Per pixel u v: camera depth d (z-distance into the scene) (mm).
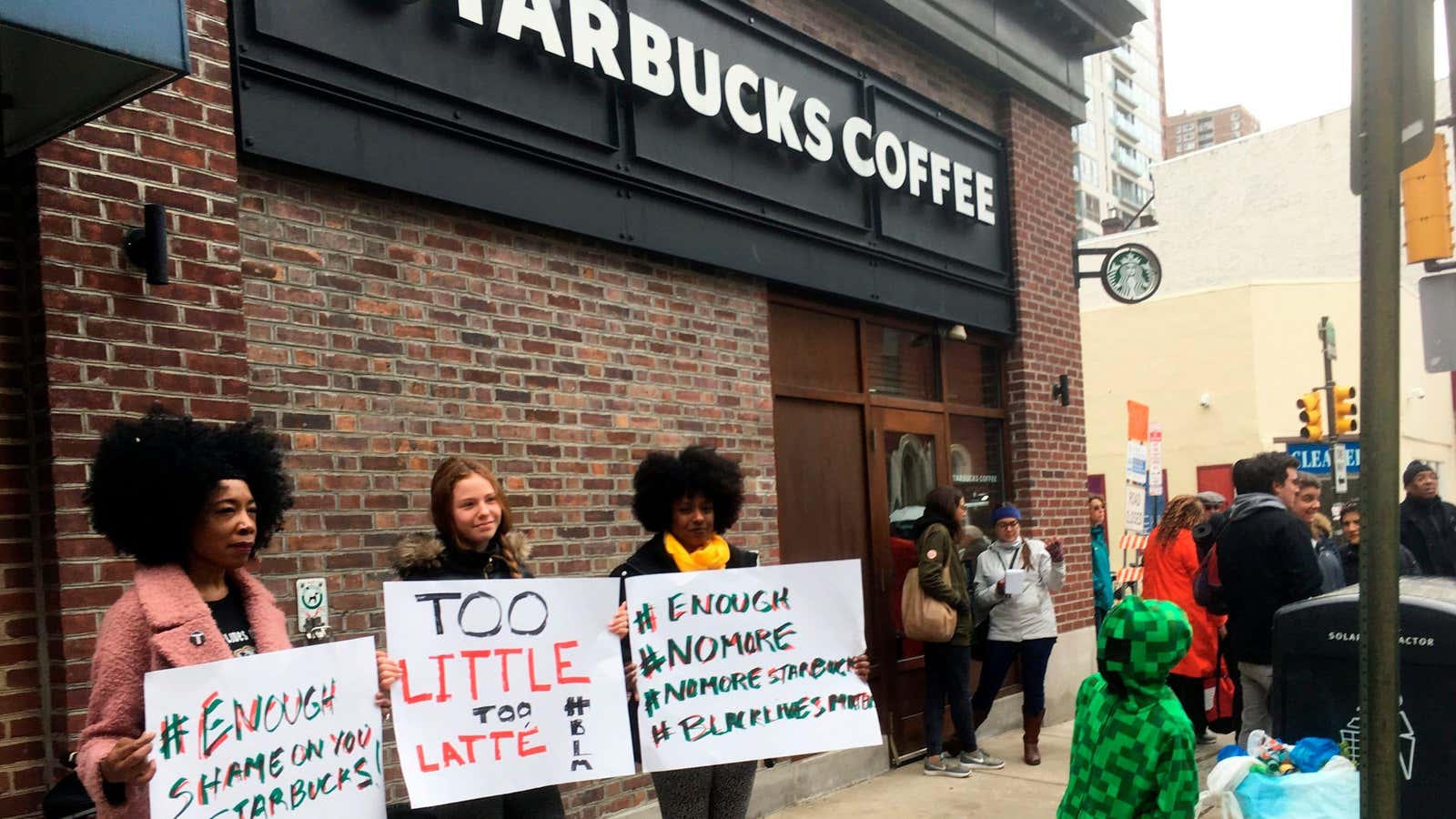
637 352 5664
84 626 3404
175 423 2697
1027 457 8680
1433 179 4672
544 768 3340
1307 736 3902
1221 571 5602
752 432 6312
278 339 4180
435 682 3215
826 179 6945
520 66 5098
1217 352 22375
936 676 6988
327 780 2773
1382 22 2410
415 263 4676
